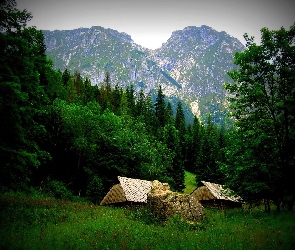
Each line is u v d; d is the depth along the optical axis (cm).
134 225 1705
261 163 2430
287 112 2497
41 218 1819
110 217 1975
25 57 2212
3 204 2061
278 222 1758
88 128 5266
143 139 6844
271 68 2589
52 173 4938
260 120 2575
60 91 6184
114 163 5666
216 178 7669
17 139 2192
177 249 1168
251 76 2692
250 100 2597
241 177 2584
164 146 7356
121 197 4134
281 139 2517
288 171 2484
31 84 2456
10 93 1969
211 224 1880
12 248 1112
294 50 2484
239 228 1600
